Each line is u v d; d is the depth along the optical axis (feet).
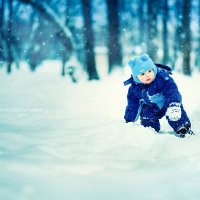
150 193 8.21
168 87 15.60
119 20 53.16
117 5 52.75
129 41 65.92
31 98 32.73
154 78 15.85
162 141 13.21
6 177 8.75
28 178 8.85
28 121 20.35
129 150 12.25
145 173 9.68
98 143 13.66
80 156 11.60
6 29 62.54
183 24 55.98
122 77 45.85
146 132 13.92
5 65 64.85
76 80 48.21
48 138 14.71
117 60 51.88
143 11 63.93
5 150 11.93
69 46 54.70
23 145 12.96
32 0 54.03
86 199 7.79
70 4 57.21
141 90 16.16
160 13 62.64
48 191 8.08
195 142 12.85
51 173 9.41
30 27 70.18
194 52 68.90
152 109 16.24
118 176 9.45
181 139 13.53
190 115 20.27
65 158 11.46
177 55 63.16
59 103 29.22
